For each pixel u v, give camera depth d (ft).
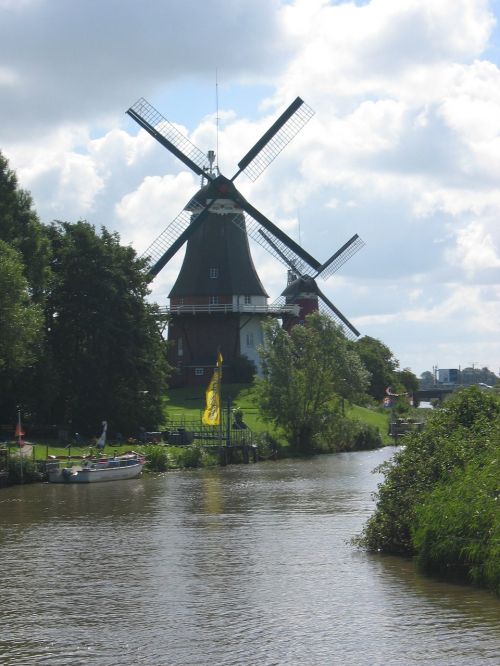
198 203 461.37
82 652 90.27
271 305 472.85
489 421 134.00
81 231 339.57
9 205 310.04
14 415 311.88
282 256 490.90
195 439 324.80
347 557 129.18
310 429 363.76
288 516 171.42
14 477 238.89
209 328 466.29
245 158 464.24
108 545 143.02
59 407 334.44
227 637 94.02
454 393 146.61
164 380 351.67
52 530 158.92
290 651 89.61
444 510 113.60
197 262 463.01
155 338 349.41
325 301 591.78
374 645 90.48
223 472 273.54
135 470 254.47
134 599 108.78
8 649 91.35
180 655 89.10
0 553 137.28
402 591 108.27
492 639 91.04
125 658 88.53
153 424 342.23
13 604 107.14
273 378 364.17
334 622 97.91
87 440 314.35
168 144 456.86
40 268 313.32
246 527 158.71
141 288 344.69
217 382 307.99
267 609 103.45
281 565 125.08
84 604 106.83
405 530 129.29
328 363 366.63
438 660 86.07
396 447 400.06
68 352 338.54
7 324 256.52
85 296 336.49
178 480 247.50
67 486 234.17
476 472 115.96
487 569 107.14
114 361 335.88
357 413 483.92
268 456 327.88
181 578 118.93
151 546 141.59
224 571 122.31
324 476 256.52
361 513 174.29
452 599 104.17
